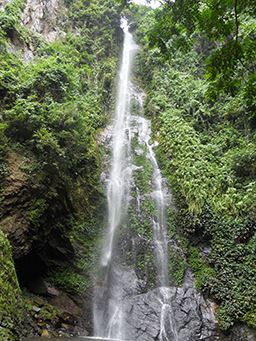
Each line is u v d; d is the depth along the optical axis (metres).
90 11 22.03
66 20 20.39
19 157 9.43
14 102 10.59
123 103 19.09
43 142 9.52
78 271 10.70
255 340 9.19
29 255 9.25
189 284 11.03
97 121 16.77
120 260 11.48
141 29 24.16
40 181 9.44
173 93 18.31
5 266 7.30
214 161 14.00
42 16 18.56
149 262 11.48
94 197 13.12
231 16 5.53
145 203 13.37
